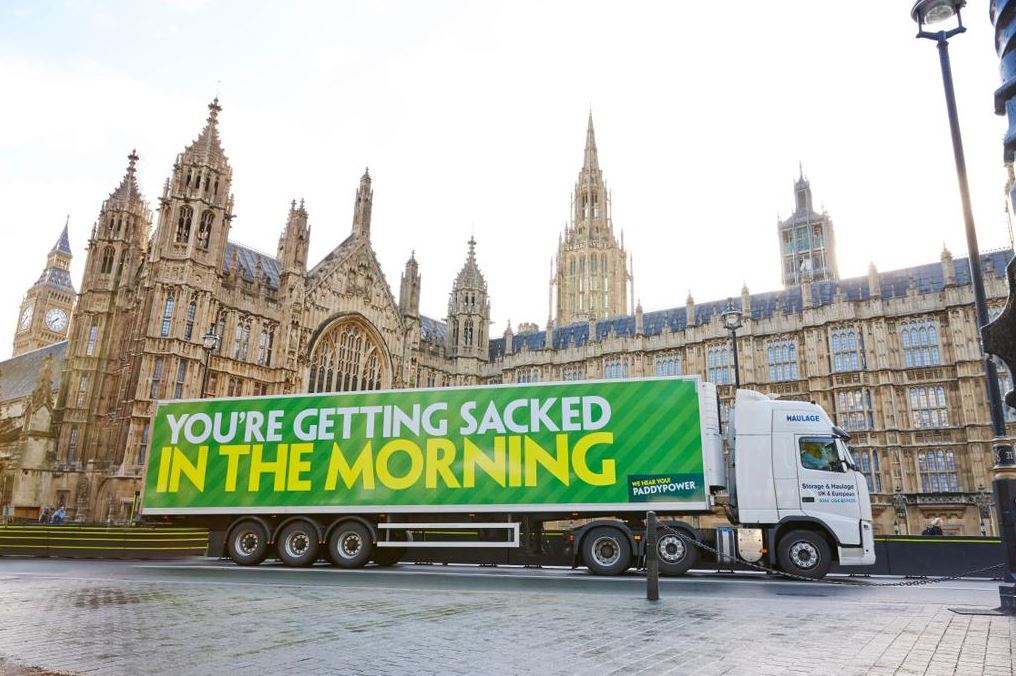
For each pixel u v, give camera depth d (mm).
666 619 10867
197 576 18391
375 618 10969
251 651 8336
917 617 11117
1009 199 4113
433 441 21406
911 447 48531
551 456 20531
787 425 19891
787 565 18844
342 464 21812
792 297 58500
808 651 8258
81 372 52531
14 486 47344
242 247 59344
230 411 23000
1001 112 4039
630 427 20281
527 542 20969
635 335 63188
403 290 65875
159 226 48375
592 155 112000
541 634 9500
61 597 13328
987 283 48406
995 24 3945
